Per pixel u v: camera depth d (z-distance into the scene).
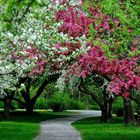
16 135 22.89
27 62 18.30
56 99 65.19
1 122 35.88
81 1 15.91
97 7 15.67
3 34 8.55
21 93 49.12
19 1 6.75
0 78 21.72
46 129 28.38
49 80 41.88
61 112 64.12
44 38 16.38
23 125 32.03
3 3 6.69
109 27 15.34
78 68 16.97
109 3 15.02
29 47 16.16
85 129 28.73
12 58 17.33
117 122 39.25
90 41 15.77
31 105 50.19
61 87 36.38
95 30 15.66
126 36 15.27
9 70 18.81
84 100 89.88
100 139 21.34
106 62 15.20
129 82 14.75
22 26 14.38
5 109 43.78
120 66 15.02
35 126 31.14
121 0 15.66
